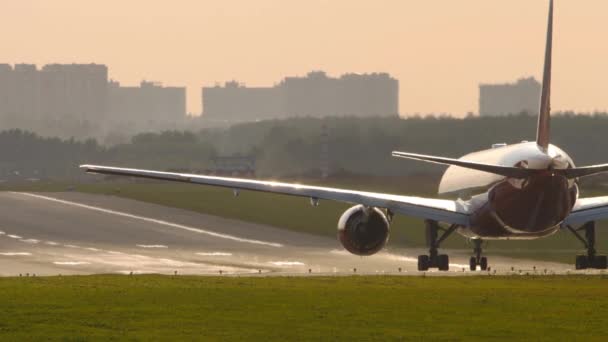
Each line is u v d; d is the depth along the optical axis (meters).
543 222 166.25
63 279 151.75
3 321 106.75
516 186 164.38
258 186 165.62
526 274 160.62
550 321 107.69
